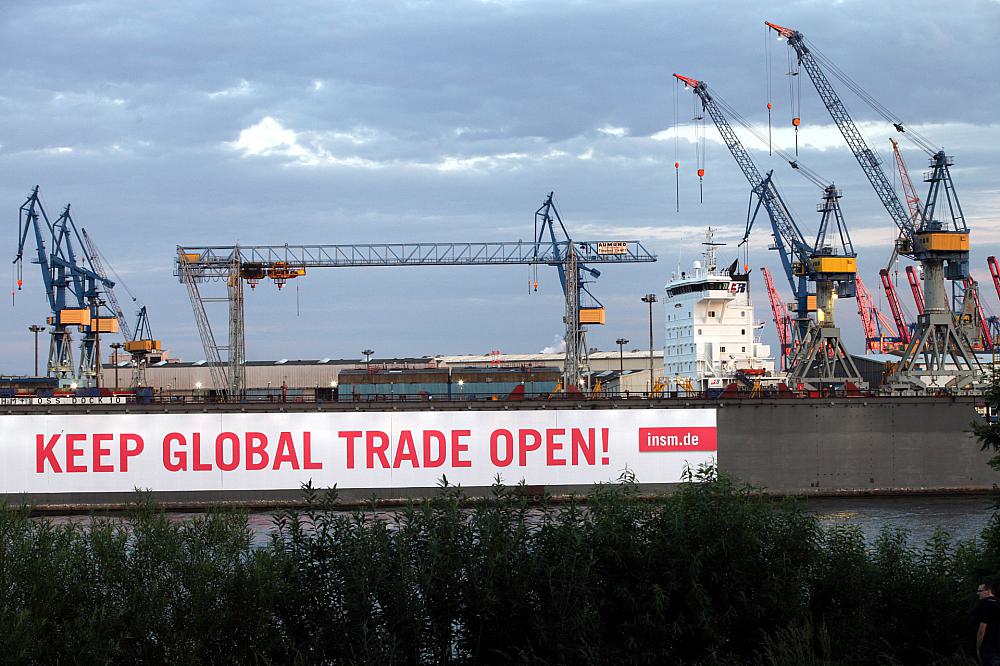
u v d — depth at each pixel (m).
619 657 30.53
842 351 139.38
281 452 92.44
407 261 165.38
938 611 33.22
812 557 33.16
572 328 165.75
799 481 96.75
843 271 143.62
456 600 30.95
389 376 133.88
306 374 195.88
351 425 93.12
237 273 156.00
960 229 134.88
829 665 29.72
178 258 155.62
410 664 30.66
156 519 32.91
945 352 132.88
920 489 98.00
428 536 32.16
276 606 31.03
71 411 90.81
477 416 94.06
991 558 33.56
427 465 93.62
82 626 29.39
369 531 32.41
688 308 157.75
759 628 31.12
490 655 31.42
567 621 30.50
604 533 32.06
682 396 103.69
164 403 94.00
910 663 32.84
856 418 97.44
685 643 31.59
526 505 33.47
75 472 90.75
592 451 94.94
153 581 30.41
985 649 26.06
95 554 31.11
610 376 196.25
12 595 29.36
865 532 70.38
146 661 29.69
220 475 92.12
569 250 166.00
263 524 76.75
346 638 30.05
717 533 32.03
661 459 95.69
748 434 96.38
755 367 153.75
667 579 31.45
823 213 148.25
